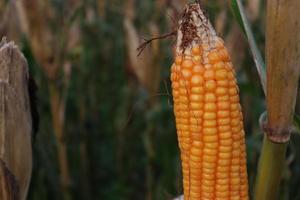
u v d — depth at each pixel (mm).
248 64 5902
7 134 3236
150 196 6223
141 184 7180
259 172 2908
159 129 6746
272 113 2697
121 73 7973
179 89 2586
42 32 5668
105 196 6941
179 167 4461
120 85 7918
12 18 6473
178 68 2570
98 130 7590
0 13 6988
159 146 6746
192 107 2562
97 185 7281
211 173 2656
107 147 7523
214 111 2549
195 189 2727
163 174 6508
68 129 7391
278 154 2811
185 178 2764
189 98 2562
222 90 2539
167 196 5090
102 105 7820
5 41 3266
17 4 5945
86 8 7824
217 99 2545
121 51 8016
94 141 7492
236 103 2602
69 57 6285
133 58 5977
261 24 6961
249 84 5785
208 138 2586
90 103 7750
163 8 6434
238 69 5824
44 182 6367
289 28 2539
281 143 2764
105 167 7398
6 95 3207
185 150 2686
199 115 2562
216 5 6090
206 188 2695
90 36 7926
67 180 6238
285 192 5402
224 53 2557
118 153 7113
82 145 7000
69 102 7477
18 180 3320
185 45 2545
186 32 2535
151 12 7617
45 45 5680
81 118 7016
